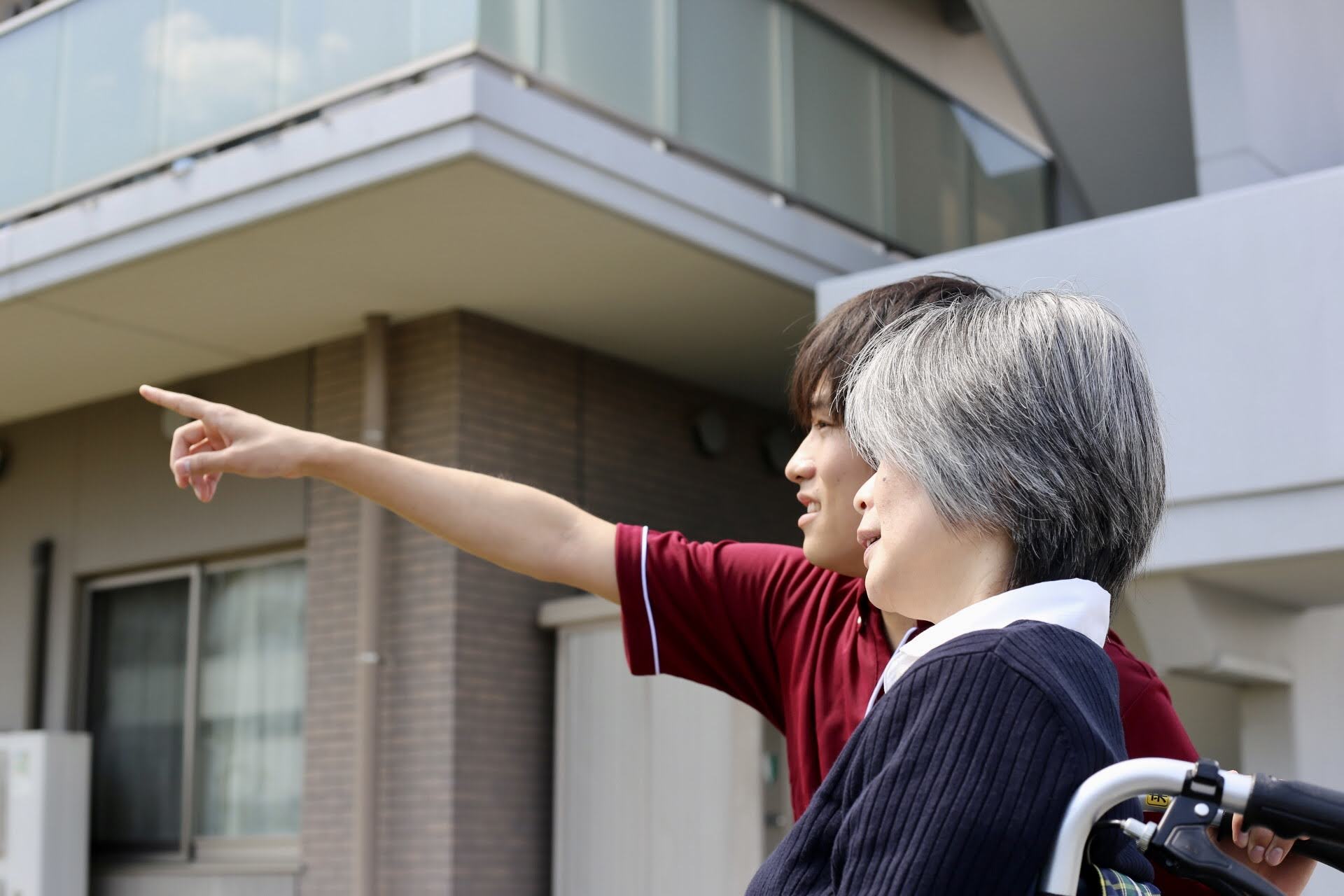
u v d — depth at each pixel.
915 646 0.94
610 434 6.80
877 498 0.98
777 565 1.55
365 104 5.03
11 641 7.48
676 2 5.64
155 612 7.18
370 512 6.20
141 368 6.90
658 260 5.72
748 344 6.74
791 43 6.15
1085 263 4.63
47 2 6.02
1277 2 5.39
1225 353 4.32
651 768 5.87
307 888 6.20
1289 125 5.33
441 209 5.21
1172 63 6.45
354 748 6.16
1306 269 4.22
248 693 6.78
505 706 6.14
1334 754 5.15
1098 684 0.86
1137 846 0.87
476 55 4.88
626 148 5.30
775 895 0.86
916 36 7.90
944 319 1.00
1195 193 6.95
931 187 6.80
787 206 6.09
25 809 6.68
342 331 6.48
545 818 6.21
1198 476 4.31
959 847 0.79
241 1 5.41
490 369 6.30
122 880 6.93
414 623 6.09
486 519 1.55
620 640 6.07
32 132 5.96
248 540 6.71
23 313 6.14
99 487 7.33
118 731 7.19
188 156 5.45
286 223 5.30
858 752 0.86
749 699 1.59
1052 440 0.94
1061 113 6.76
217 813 6.79
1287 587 4.60
